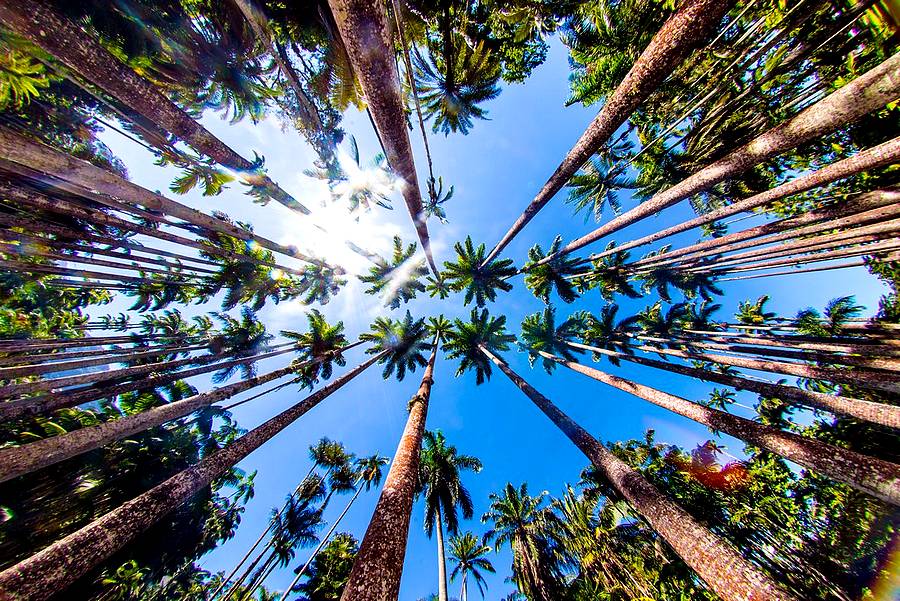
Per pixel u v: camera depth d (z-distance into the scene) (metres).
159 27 5.25
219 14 5.79
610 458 6.49
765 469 15.43
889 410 6.12
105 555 4.43
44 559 3.89
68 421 12.00
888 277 10.60
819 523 13.80
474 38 11.09
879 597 11.54
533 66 12.91
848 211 6.29
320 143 9.41
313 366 16.59
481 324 18.34
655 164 13.22
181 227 8.12
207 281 14.76
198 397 7.78
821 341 10.39
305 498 23.28
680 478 17.52
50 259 6.49
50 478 11.20
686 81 9.81
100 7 4.61
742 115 9.09
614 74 11.12
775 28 6.77
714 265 11.62
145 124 6.03
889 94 2.97
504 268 17.73
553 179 6.94
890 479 4.23
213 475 6.33
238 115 7.53
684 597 15.29
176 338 12.24
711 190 13.20
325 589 22.33
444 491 19.61
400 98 3.09
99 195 4.85
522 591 22.55
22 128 5.65
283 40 6.80
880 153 4.13
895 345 8.68
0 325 10.10
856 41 6.21
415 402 8.48
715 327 17.75
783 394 8.01
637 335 17.50
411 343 19.28
